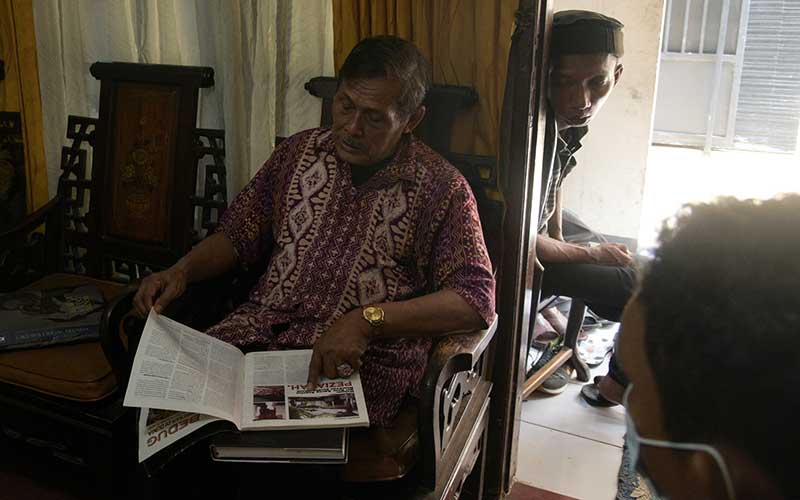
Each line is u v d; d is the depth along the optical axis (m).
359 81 1.49
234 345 1.56
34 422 1.77
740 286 0.47
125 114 2.19
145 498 1.61
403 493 1.40
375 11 1.86
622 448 2.27
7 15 2.30
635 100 3.04
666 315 0.50
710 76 5.31
